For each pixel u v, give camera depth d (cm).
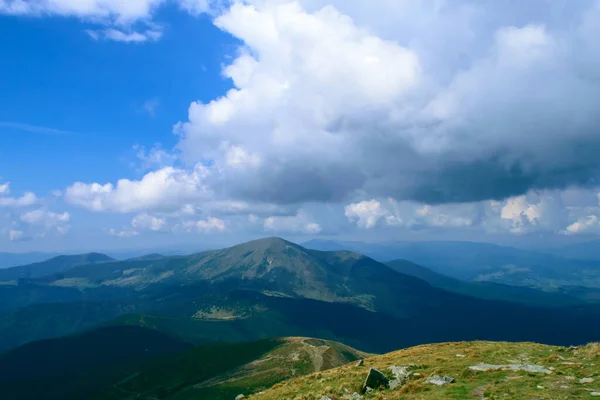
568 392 2844
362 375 4378
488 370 3694
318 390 4109
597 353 3959
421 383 3516
